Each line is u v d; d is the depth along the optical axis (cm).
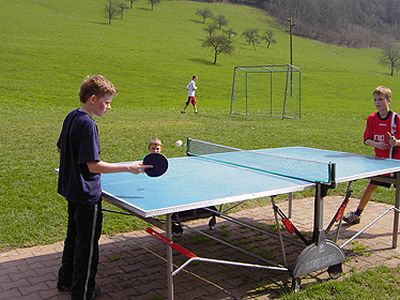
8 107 2134
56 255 439
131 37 6419
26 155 897
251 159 484
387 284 382
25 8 7394
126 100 2872
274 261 436
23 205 573
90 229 327
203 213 483
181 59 5347
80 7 8419
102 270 413
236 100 3325
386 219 575
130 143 1099
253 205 629
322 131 1520
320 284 379
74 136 314
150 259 439
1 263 419
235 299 360
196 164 465
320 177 381
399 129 500
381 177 481
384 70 7725
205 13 9238
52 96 2725
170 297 314
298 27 10962
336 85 4872
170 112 2133
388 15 14850
